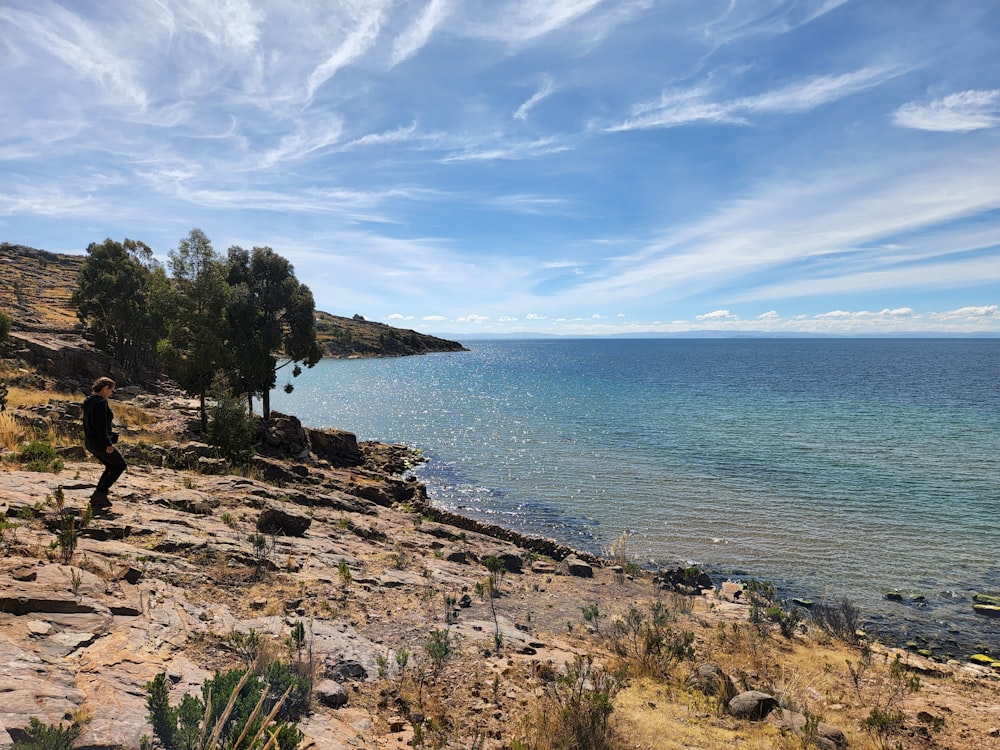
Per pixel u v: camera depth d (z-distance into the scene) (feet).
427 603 34.37
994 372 442.91
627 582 55.77
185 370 111.24
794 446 148.36
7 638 16.56
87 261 193.16
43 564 23.09
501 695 23.08
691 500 100.37
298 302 140.05
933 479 113.60
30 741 11.62
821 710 27.81
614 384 352.28
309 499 60.59
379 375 441.68
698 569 67.31
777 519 89.40
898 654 43.32
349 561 39.40
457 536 63.26
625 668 29.01
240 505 47.75
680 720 23.18
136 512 35.47
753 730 23.15
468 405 252.21
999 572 68.80
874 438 159.22
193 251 116.98
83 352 160.35
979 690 36.63
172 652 19.53
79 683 15.35
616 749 19.77
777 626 45.96
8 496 31.71
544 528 86.48
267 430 104.06
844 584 65.41
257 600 27.45
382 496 79.36
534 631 34.17
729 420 195.52
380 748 17.34
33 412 75.77
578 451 145.28
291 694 17.95
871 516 90.63
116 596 22.45
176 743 13.09
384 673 22.89
